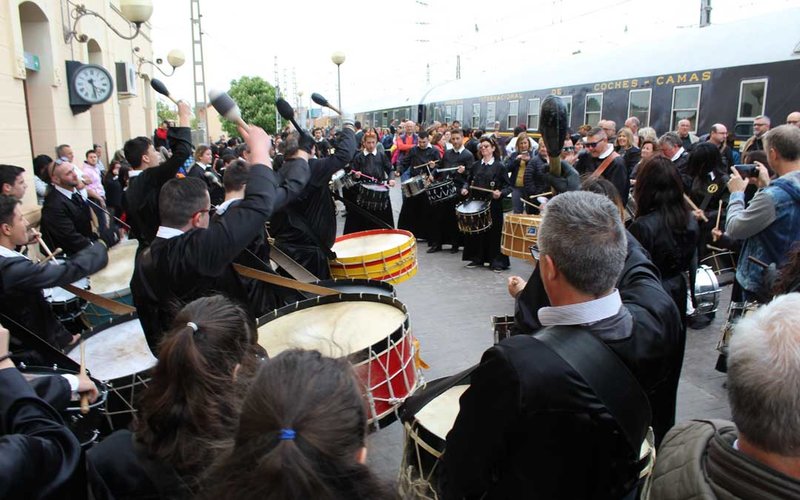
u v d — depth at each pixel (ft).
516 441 5.01
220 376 4.91
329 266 15.38
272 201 7.98
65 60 31.09
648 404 5.30
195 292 8.11
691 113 37.47
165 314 8.11
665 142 22.50
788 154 11.68
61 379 6.69
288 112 14.15
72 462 4.51
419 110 84.33
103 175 32.78
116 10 45.93
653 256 10.14
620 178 20.75
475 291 23.12
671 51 39.65
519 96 56.39
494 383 5.01
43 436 4.58
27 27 28.22
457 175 29.12
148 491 4.69
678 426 4.87
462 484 5.27
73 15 32.78
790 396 3.67
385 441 12.19
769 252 11.70
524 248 19.99
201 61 48.78
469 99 67.77
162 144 28.58
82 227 17.44
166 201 8.24
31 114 28.86
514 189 30.45
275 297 12.02
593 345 5.12
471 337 17.95
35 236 10.52
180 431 4.73
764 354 3.83
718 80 35.45
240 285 9.71
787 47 31.48
